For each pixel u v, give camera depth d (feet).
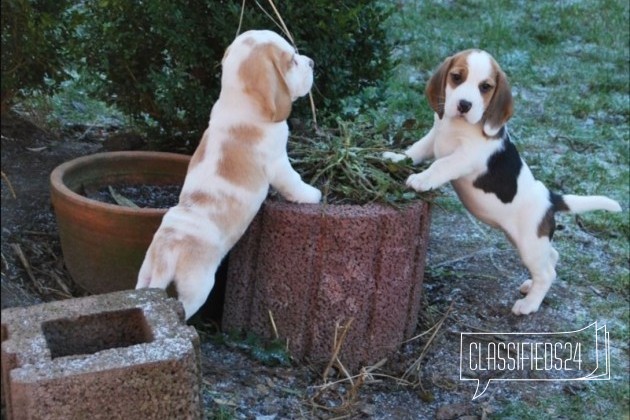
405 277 6.94
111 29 7.80
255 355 6.83
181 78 7.66
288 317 6.85
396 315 7.00
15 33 8.17
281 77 6.43
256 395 6.59
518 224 7.27
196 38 7.58
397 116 10.47
